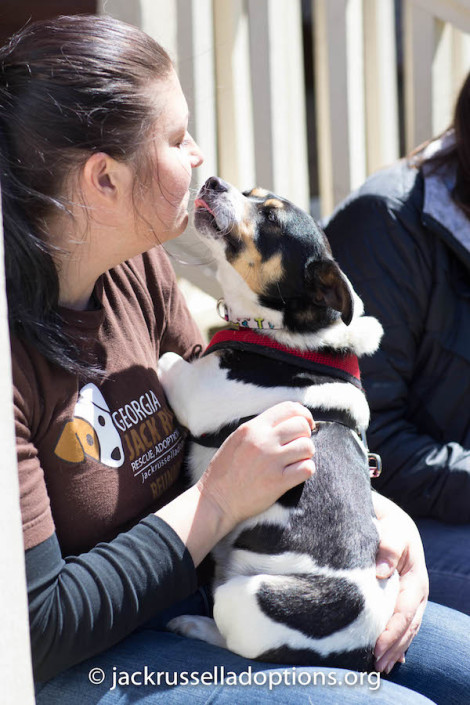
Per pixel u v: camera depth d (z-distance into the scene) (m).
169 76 1.57
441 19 3.91
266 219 2.03
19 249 1.40
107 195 1.50
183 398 1.85
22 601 1.03
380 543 1.81
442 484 2.38
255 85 3.44
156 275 1.93
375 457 2.00
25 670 1.03
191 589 1.52
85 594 1.39
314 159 5.67
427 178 2.48
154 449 1.70
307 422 1.64
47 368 1.46
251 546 1.73
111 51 1.47
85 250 1.55
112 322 1.68
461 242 2.40
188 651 1.55
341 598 1.66
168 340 2.01
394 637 1.70
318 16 3.71
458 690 1.69
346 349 1.99
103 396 1.59
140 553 1.46
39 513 1.37
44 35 1.48
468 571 2.25
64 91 1.42
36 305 1.44
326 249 2.09
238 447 1.57
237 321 2.05
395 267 2.43
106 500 1.54
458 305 2.48
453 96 3.90
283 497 1.73
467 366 2.47
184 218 1.66
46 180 1.45
